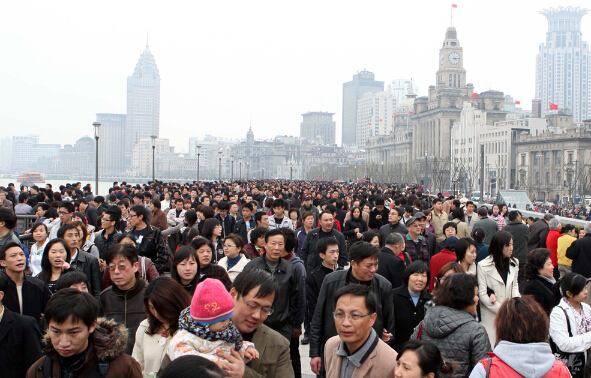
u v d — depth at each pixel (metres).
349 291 5.04
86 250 9.82
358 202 17.88
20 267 6.99
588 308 7.38
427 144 156.62
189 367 3.17
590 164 83.88
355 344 5.12
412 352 4.63
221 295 4.32
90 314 4.58
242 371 4.35
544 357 4.60
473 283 5.87
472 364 5.57
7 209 9.99
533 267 8.50
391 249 9.17
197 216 14.11
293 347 7.86
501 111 143.75
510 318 4.75
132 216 10.99
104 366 4.60
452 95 147.88
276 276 7.75
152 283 5.65
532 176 102.38
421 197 28.88
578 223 25.28
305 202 18.34
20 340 5.75
